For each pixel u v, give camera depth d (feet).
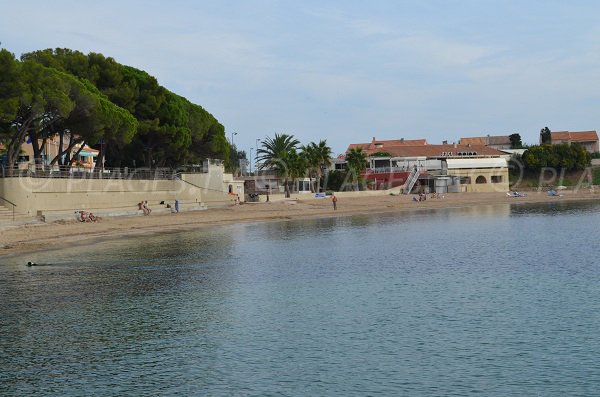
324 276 88.99
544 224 179.73
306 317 63.16
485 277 85.30
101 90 204.54
